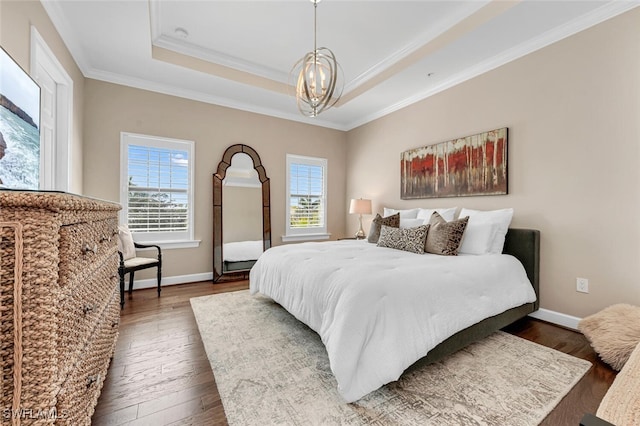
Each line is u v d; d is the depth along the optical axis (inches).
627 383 40.7
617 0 83.6
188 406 55.6
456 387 61.5
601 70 88.4
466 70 125.6
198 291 135.4
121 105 134.3
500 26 95.5
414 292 64.9
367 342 57.6
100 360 51.6
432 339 62.3
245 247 165.8
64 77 97.3
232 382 63.0
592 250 90.6
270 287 99.6
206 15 102.0
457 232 103.3
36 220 28.6
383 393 59.4
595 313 87.0
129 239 124.5
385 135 175.5
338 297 63.7
